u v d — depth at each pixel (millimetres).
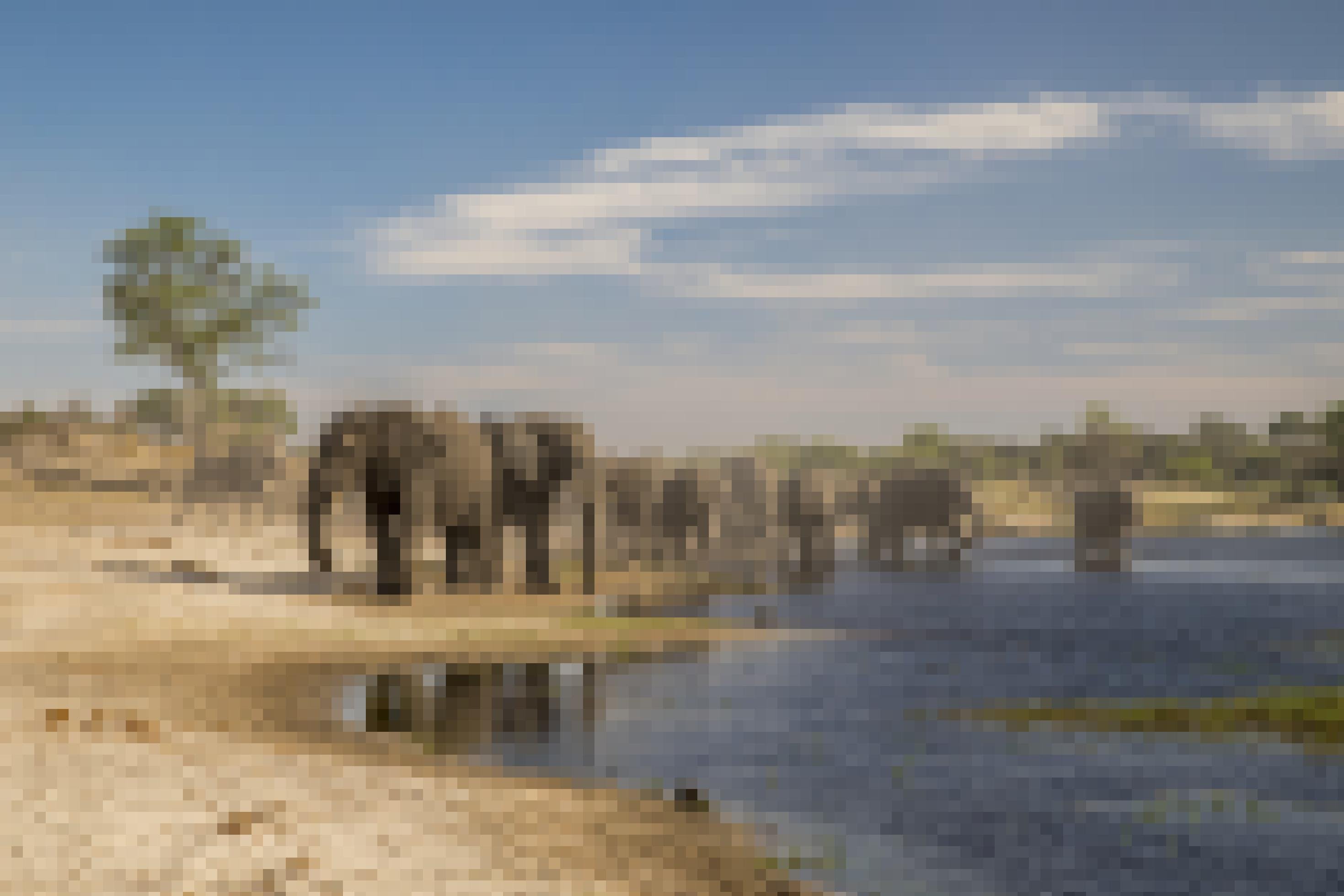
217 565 50594
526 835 14961
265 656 30500
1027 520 162500
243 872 12352
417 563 52438
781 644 37406
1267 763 21688
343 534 63719
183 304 88562
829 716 25562
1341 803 19078
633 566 62438
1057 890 14844
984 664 35062
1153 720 25516
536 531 49594
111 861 12406
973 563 91938
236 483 75750
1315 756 22203
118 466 76688
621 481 64938
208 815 14117
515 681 28906
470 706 25359
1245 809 18672
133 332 89500
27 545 53188
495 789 17500
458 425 45344
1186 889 15055
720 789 18953
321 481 45500
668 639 36688
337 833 13859
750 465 72875
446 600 42188
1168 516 179875
